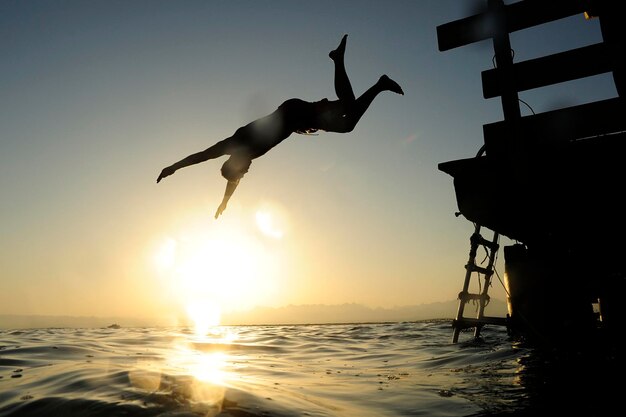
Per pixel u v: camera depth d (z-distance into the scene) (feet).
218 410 11.59
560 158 17.47
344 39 14.93
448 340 38.86
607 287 22.15
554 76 17.94
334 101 14.14
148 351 29.40
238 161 13.93
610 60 17.15
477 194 18.62
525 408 12.85
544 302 22.93
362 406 14.29
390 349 35.22
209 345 36.45
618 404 12.28
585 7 17.80
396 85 14.60
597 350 20.94
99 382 14.38
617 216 17.76
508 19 18.98
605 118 16.97
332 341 43.47
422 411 13.58
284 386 16.74
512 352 24.52
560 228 19.69
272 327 73.10
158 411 11.28
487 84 18.94
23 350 26.16
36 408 12.07
